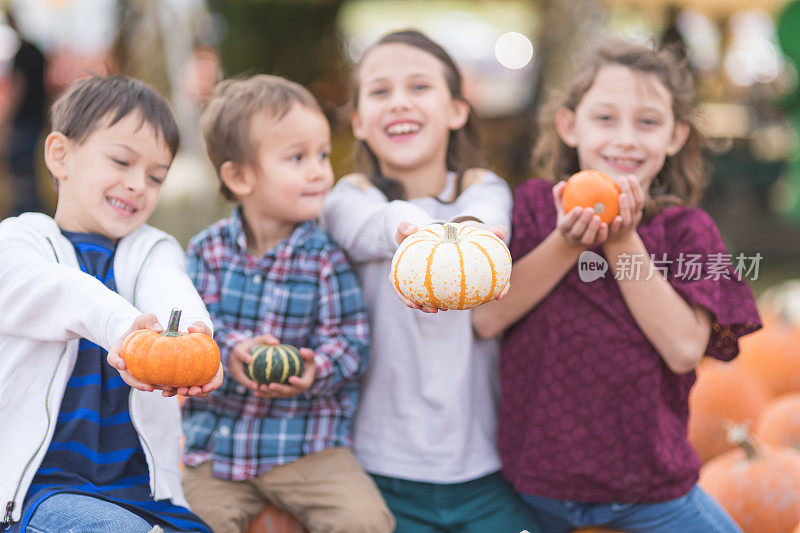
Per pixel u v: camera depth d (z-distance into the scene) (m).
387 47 2.80
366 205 2.70
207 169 7.34
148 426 2.34
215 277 2.69
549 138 2.93
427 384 2.67
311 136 2.61
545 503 2.67
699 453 3.63
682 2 8.70
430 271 1.99
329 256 2.68
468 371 2.69
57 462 2.27
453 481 2.65
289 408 2.64
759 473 3.02
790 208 8.05
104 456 2.31
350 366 2.60
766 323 4.53
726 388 3.66
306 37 11.21
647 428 2.50
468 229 2.11
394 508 2.70
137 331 2.03
